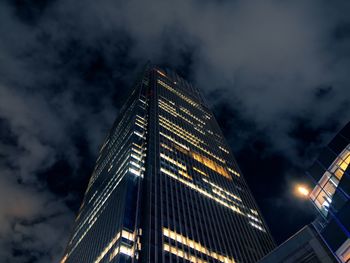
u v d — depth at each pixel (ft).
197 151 385.29
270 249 280.10
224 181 358.64
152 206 226.38
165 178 275.18
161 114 418.51
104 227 236.43
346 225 69.77
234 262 224.12
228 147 488.02
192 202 266.98
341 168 87.71
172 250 193.57
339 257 70.69
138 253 178.19
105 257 192.24
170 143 351.46
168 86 559.79
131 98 507.30
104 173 369.50
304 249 85.40
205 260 205.05
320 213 89.86
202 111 558.97
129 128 371.97
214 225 255.09
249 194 377.30
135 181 256.52
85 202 393.70
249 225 299.58
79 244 284.61
